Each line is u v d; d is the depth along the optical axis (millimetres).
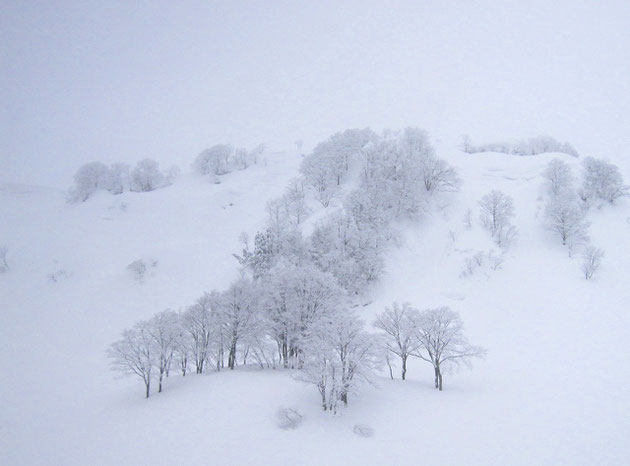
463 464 17734
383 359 26328
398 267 53375
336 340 22703
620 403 24500
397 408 22844
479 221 58594
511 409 23516
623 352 32594
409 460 17969
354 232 52062
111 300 53594
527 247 52562
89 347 43531
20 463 19672
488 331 39562
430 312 27797
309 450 18672
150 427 21734
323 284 30344
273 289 30484
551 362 32438
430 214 61719
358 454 18391
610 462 17953
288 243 52219
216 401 23578
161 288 55594
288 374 27359
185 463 18219
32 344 44250
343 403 23047
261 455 18391
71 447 20812
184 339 28453
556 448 19094
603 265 47062
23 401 30969
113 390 31000
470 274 49625
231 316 29844
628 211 57312
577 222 51000
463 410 23000
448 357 27031
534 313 41062
